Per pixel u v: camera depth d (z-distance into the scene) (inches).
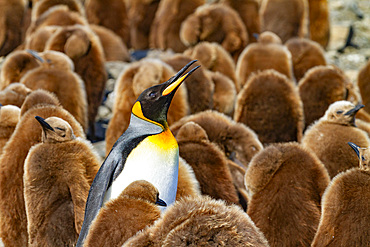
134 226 256.4
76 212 355.9
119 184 335.3
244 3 1015.0
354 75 1075.9
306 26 1155.3
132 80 562.3
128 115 560.7
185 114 573.9
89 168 371.6
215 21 888.3
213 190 402.6
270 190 367.6
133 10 1233.4
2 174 406.9
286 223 358.0
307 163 369.7
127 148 341.1
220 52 720.3
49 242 361.4
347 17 1476.4
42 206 362.3
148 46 1242.0
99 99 715.4
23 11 1082.1
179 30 1087.0
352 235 319.9
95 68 703.7
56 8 920.3
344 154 451.2
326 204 334.0
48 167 364.5
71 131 380.2
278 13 1144.8
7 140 463.5
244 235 218.5
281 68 745.6
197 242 214.2
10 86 539.5
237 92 731.4
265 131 582.2
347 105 473.1
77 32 684.7
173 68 637.9
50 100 467.5
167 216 230.7
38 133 413.4
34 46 791.1
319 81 629.6
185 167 380.8
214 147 421.7
